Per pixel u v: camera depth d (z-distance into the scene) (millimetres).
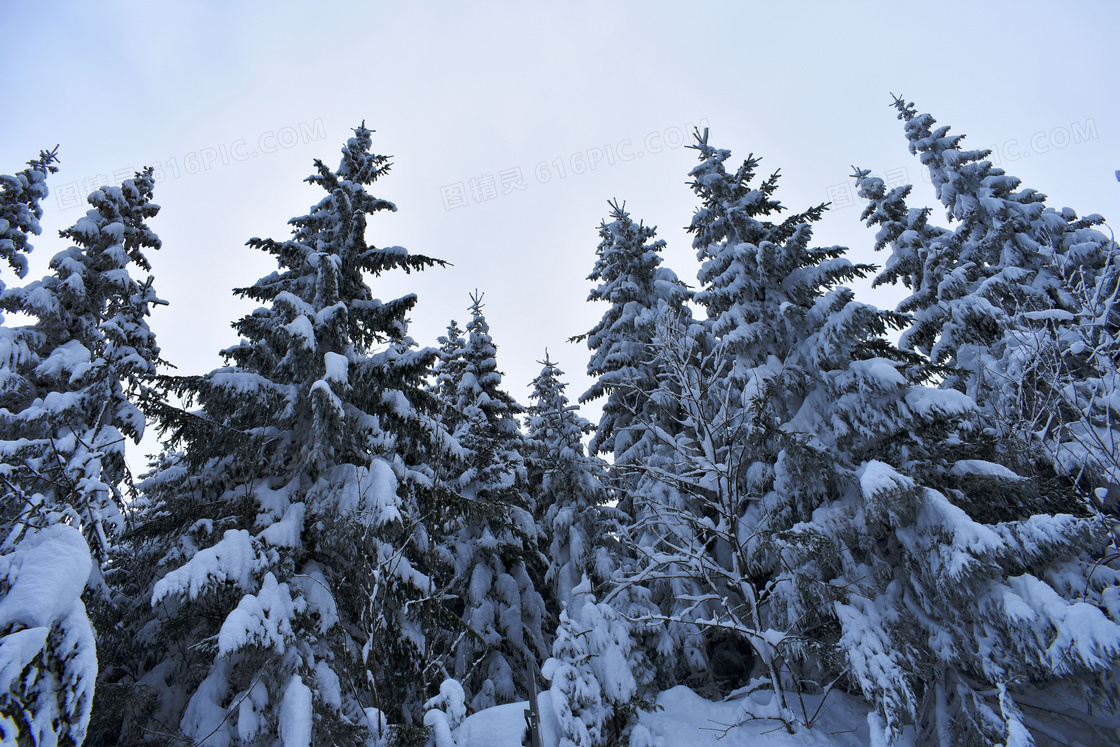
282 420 9906
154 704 8430
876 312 10508
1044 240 15672
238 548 7738
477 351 20359
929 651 8398
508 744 8562
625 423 18484
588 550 15000
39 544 4000
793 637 8477
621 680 8891
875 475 8383
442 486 10969
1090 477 8797
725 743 8484
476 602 14852
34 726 3246
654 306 19250
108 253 13648
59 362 11992
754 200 13914
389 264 12430
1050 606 6762
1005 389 11438
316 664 8016
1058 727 7609
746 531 11797
